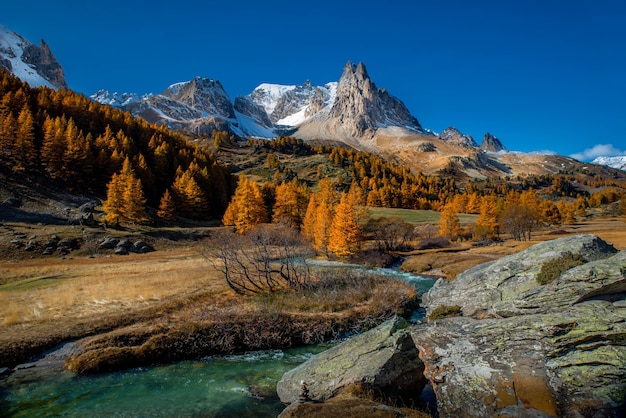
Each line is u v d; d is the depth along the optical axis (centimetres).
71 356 2031
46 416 1459
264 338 2372
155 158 11469
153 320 2564
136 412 1484
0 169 8112
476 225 8900
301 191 11244
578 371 1179
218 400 1592
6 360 1973
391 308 2977
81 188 9250
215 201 12006
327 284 3709
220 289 3459
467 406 1264
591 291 1437
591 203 17788
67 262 5422
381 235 8188
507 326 1418
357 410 1214
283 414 1228
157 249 7056
